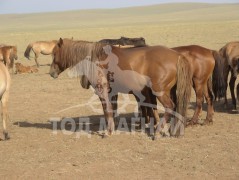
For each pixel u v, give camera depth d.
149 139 9.54
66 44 10.03
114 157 8.30
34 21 114.38
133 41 25.30
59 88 17.98
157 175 7.27
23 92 17.28
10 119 12.35
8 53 23.17
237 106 13.45
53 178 7.25
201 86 10.61
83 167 7.76
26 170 7.69
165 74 9.20
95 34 54.31
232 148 8.70
